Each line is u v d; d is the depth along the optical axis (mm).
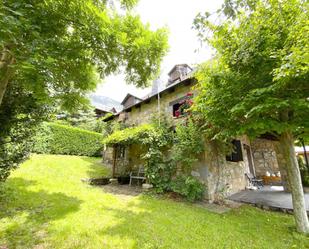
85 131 14711
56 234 3340
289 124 3871
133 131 8789
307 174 8961
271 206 5637
